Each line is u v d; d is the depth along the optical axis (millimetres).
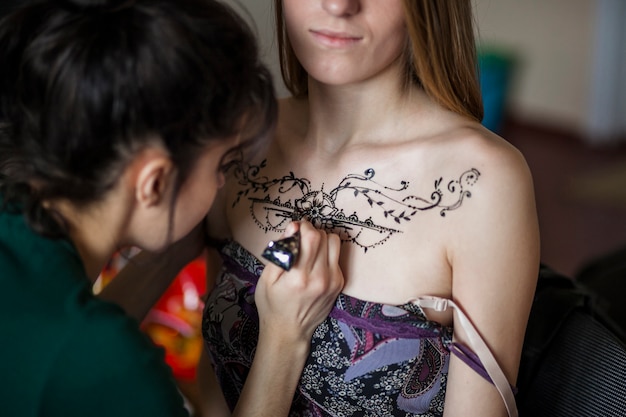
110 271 1935
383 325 1213
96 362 919
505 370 1187
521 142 4805
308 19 1162
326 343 1239
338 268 1219
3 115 1006
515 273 1162
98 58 916
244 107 1016
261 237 1332
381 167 1260
